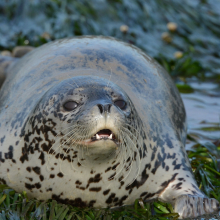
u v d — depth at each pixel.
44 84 17.66
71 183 15.48
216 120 25.86
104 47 19.88
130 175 16.05
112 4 41.34
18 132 16.30
